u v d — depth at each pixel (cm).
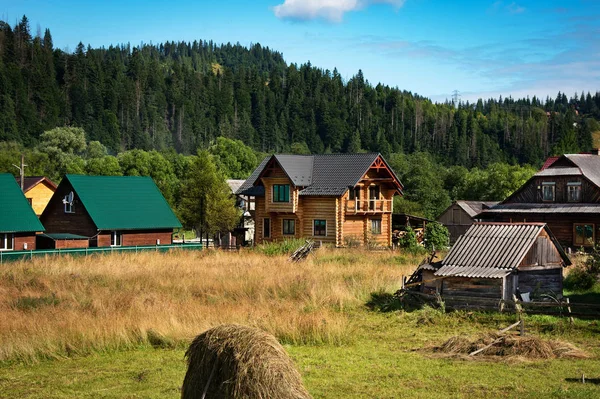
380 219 5569
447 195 8975
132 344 1859
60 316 2030
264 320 2020
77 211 5128
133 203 5297
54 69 19800
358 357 1753
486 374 1566
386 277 3052
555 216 4997
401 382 1497
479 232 2711
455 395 1386
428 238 4844
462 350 1822
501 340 1842
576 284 2944
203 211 5656
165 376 1552
